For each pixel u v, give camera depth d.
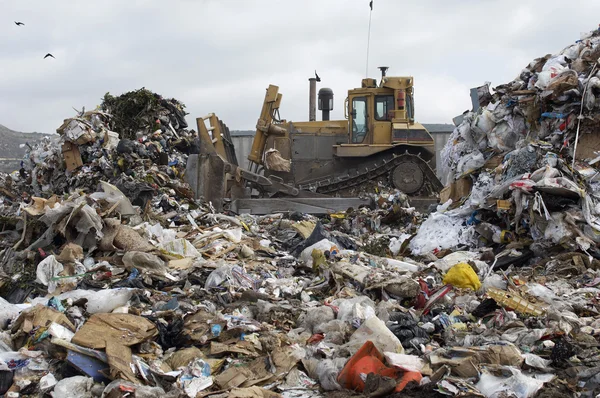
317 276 8.71
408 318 6.46
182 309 6.58
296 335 6.16
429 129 27.25
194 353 5.48
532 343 5.92
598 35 12.09
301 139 19.67
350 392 5.00
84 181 14.34
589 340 6.00
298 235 11.76
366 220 14.00
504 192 10.43
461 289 7.78
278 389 5.11
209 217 12.34
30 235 8.73
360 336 5.76
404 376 5.01
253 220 13.24
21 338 5.54
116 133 15.65
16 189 16.41
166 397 4.73
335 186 18.86
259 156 18.77
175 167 15.43
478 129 12.30
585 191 9.80
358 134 19.47
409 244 11.25
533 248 9.81
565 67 11.27
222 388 5.07
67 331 5.55
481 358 5.42
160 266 8.21
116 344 5.25
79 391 4.77
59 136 15.78
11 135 63.41
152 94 17.42
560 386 5.03
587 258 9.20
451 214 11.34
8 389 4.87
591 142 10.52
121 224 9.24
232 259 9.41
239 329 5.93
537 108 11.23
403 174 18.52
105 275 7.85
